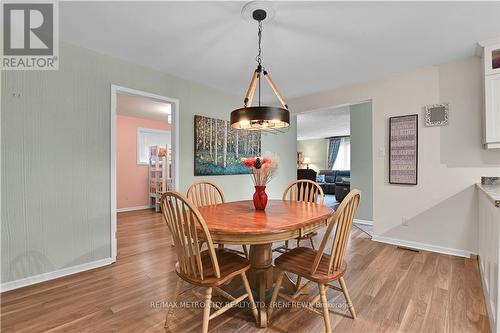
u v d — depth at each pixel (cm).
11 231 209
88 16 197
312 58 275
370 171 445
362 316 168
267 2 180
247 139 430
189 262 148
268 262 196
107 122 265
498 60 237
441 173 293
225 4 183
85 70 249
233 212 195
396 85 324
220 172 383
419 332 152
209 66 296
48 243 227
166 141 690
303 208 213
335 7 186
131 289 208
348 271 239
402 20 204
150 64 290
